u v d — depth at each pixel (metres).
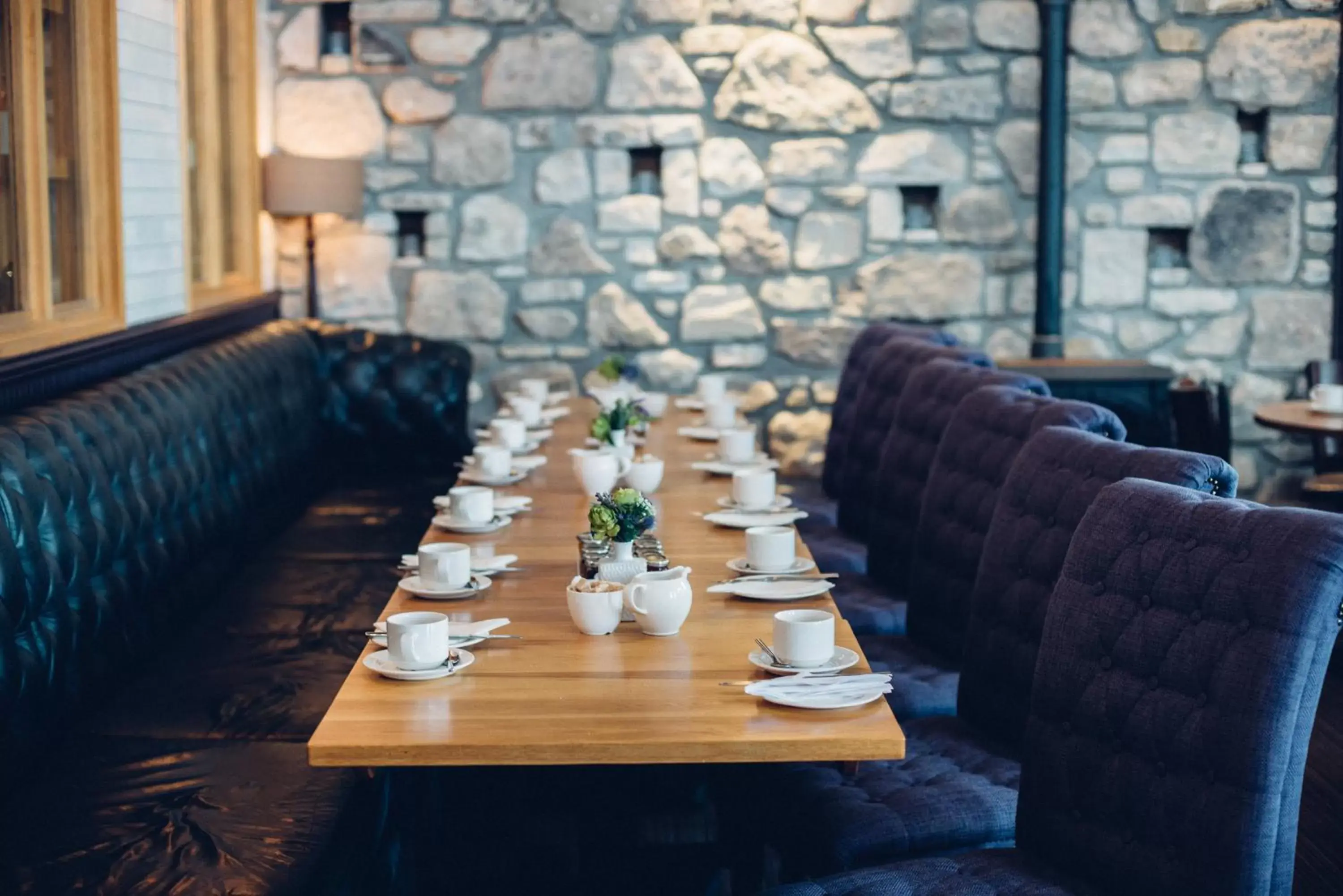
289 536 4.72
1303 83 6.21
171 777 2.67
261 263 5.95
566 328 6.30
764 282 6.31
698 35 6.13
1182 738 1.86
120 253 4.10
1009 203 6.29
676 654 2.28
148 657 3.38
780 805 2.59
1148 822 1.90
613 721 1.99
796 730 1.96
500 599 2.59
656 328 6.32
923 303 6.33
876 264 6.30
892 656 3.18
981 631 2.68
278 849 2.36
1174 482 2.22
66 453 3.06
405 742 1.91
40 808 2.52
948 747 2.67
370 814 2.75
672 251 6.27
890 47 6.16
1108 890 1.98
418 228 6.35
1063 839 2.06
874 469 4.23
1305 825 3.45
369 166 6.18
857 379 4.96
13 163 3.60
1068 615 2.09
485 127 6.16
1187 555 1.93
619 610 2.38
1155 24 6.19
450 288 6.26
